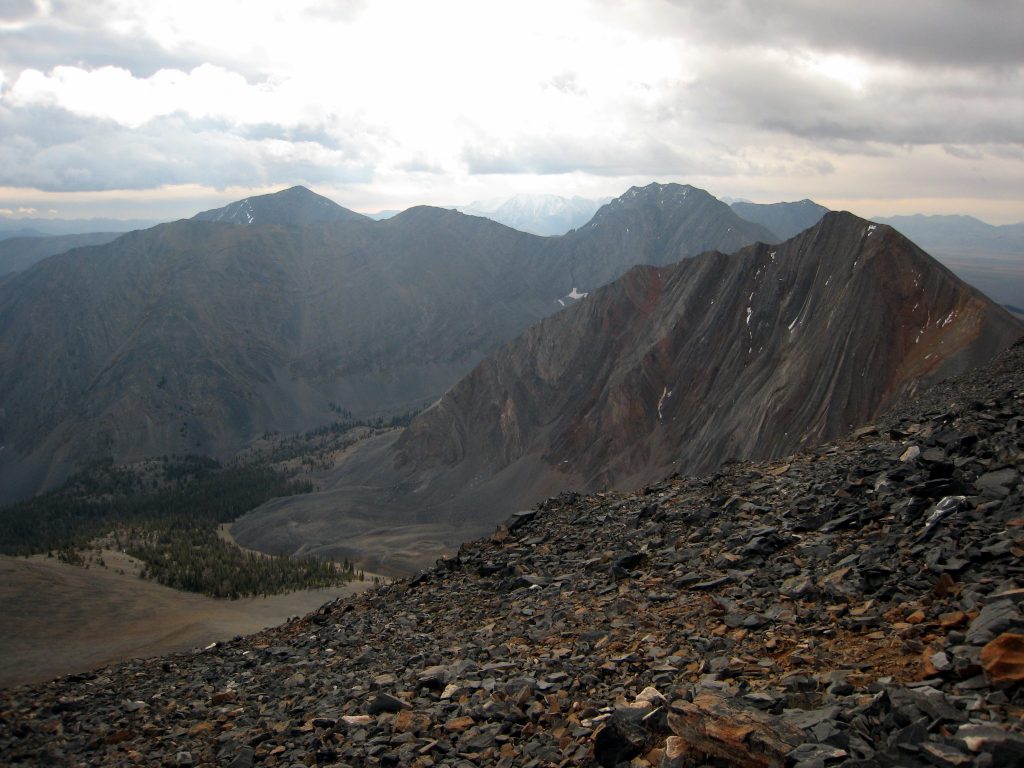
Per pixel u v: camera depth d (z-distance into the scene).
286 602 131.75
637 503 27.95
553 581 22.30
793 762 8.56
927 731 8.28
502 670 15.44
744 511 21.97
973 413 23.16
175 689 21.70
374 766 12.43
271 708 17.44
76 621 109.56
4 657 90.38
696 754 9.45
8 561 132.38
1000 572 12.31
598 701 12.31
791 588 15.21
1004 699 8.68
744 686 11.17
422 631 21.55
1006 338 100.62
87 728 19.17
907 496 17.70
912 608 12.41
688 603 16.44
